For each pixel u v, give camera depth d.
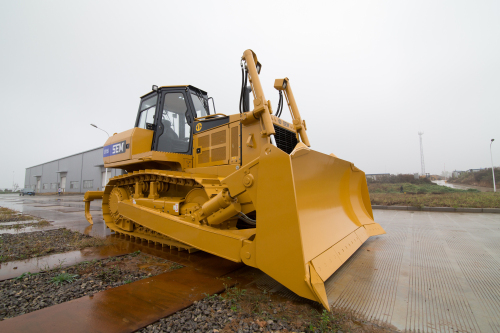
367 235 4.59
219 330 1.99
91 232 6.39
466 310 2.34
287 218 2.41
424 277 3.16
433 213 9.45
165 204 4.36
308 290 2.22
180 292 2.69
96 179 34.16
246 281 3.05
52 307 2.34
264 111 3.52
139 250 4.50
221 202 3.16
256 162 2.80
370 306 2.42
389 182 23.19
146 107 5.82
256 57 3.94
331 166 3.71
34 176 58.00
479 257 3.95
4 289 2.82
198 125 4.76
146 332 1.97
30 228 7.00
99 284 2.94
